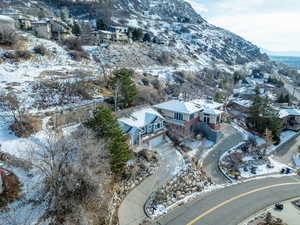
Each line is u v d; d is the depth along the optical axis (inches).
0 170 639.1
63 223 613.0
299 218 872.3
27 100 1191.6
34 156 727.7
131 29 3708.2
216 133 1488.7
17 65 1542.8
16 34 1863.9
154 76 2288.4
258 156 1432.1
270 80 3934.5
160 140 1363.2
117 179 927.0
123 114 1240.2
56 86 1386.6
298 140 1774.1
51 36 2413.9
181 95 2113.7
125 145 889.5
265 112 1713.8
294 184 1135.0
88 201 690.8
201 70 3435.0
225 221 830.5
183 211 873.5
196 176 1111.6
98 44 2674.7
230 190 1053.2
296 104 2721.5
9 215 578.6
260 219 852.6
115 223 756.6
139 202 876.6
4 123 976.9
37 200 646.5
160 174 1056.8
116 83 1381.6
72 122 1095.6
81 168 669.9
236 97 2810.0
